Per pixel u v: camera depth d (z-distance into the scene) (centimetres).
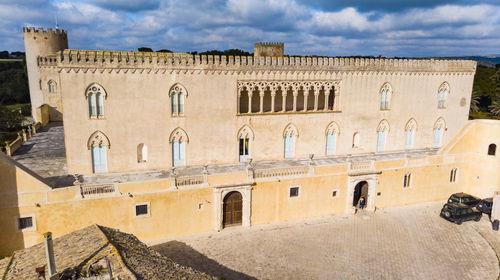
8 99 13362
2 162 2805
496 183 4578
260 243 3453
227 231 3616
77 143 3584
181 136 3922
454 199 4372
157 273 1914
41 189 2950
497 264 3322
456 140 4659
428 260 3338
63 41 7006
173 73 3725
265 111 4434
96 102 3572
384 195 4319
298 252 3338
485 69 10969
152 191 3269
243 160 4256
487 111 10012
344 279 2986
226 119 4041
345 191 4091
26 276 1847
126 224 3247
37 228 2984
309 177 3853
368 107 4650
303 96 4722
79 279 1767
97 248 2045
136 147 3772
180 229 3453
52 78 6681
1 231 2884
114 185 3158
